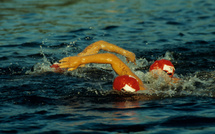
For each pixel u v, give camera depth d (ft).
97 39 39.99
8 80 25.68
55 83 24.99
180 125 17.38
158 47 36.76
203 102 20.76
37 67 28.91
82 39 39.93
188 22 48.83
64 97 21.91
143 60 32.22
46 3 64.54
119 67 22.77
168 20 50.14
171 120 17.98
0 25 46.24
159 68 25.35
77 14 54.08
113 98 21.63
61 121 17.94
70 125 17.42
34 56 33.35
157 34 42.47
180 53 34.32
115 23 48.08
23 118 18.34
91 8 59.47
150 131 16.70
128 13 55.21
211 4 63.00
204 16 52.60
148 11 57.00
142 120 18.03
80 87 24.06
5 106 20.17
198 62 31.07
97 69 29.30
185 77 26.43
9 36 40.75
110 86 24.38
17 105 20.38
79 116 18.63
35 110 19.58
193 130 16.78
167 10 57.88
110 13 55.11
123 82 22.16
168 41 39.24
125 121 17.90
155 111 19.34
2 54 33.50
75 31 43.50
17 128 17.04
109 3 65.05
